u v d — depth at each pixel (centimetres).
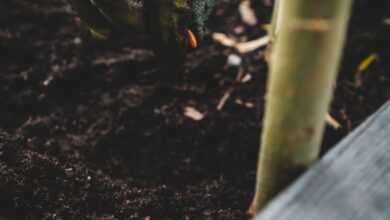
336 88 58
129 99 57
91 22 42
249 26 67
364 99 57
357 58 62
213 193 47
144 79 59
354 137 30
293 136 28
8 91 57
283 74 27
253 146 52
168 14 40
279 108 28
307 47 26
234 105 57
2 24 65
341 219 27
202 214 45
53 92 58
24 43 63
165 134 53
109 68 61
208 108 56
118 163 50
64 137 52
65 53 62
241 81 59
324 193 28
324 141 52
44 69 60
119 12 40
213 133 54
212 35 66
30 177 45
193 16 40
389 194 28
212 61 61
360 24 66
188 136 53
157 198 46
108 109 56
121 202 45
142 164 50
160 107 56
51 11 68
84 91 58
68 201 44
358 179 28
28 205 43
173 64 46
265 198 32
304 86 27
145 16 41
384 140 30
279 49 27
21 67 60
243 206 46
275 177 30
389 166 29
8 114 54
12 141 49
